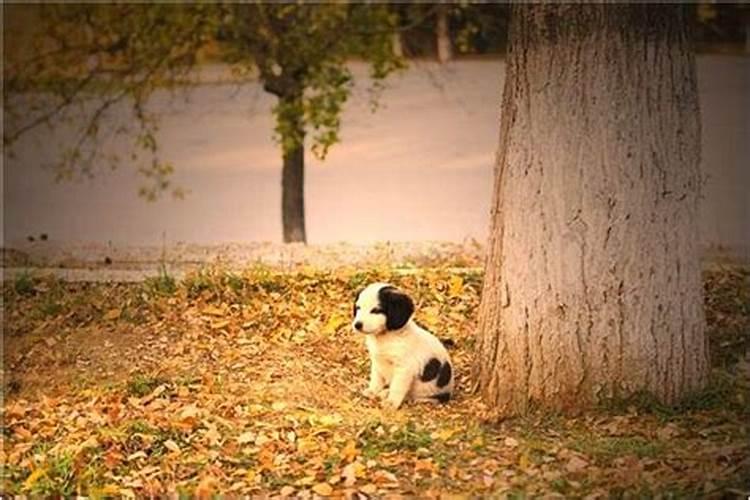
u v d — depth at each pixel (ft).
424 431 29.12
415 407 31.58
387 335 31.55
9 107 59.98
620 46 29.78
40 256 53.67
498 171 31.71
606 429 28.99
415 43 73.61
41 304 41.57
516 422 30.09
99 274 45.01
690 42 30.68
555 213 30.25
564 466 26.94
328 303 40.09
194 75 75.36
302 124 56.80
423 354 31.58
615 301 30.09
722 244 51.47
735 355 34.37
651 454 27.12
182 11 55.52
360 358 35.76
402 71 69.00
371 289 31.58
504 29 65.51
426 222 62.75
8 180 69.15
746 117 66.39
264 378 33.68
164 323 39.06
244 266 45.55
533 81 30.37
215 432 29.60
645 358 30.14
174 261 49.47
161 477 27.81
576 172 30.04
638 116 29.89
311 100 55.88
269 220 65.41
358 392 33.01
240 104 79.51
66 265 48.65
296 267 45.19
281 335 37.63
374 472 27.04
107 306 40.86
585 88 29.86
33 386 35.53
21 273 45.44
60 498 27.58
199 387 33.04
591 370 30.25
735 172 60.80
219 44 59.72
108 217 66.49
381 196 67.97
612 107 29.81
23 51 58.29
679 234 30.37
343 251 51.96
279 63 56.13
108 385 34.19
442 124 77.25
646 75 29.94
